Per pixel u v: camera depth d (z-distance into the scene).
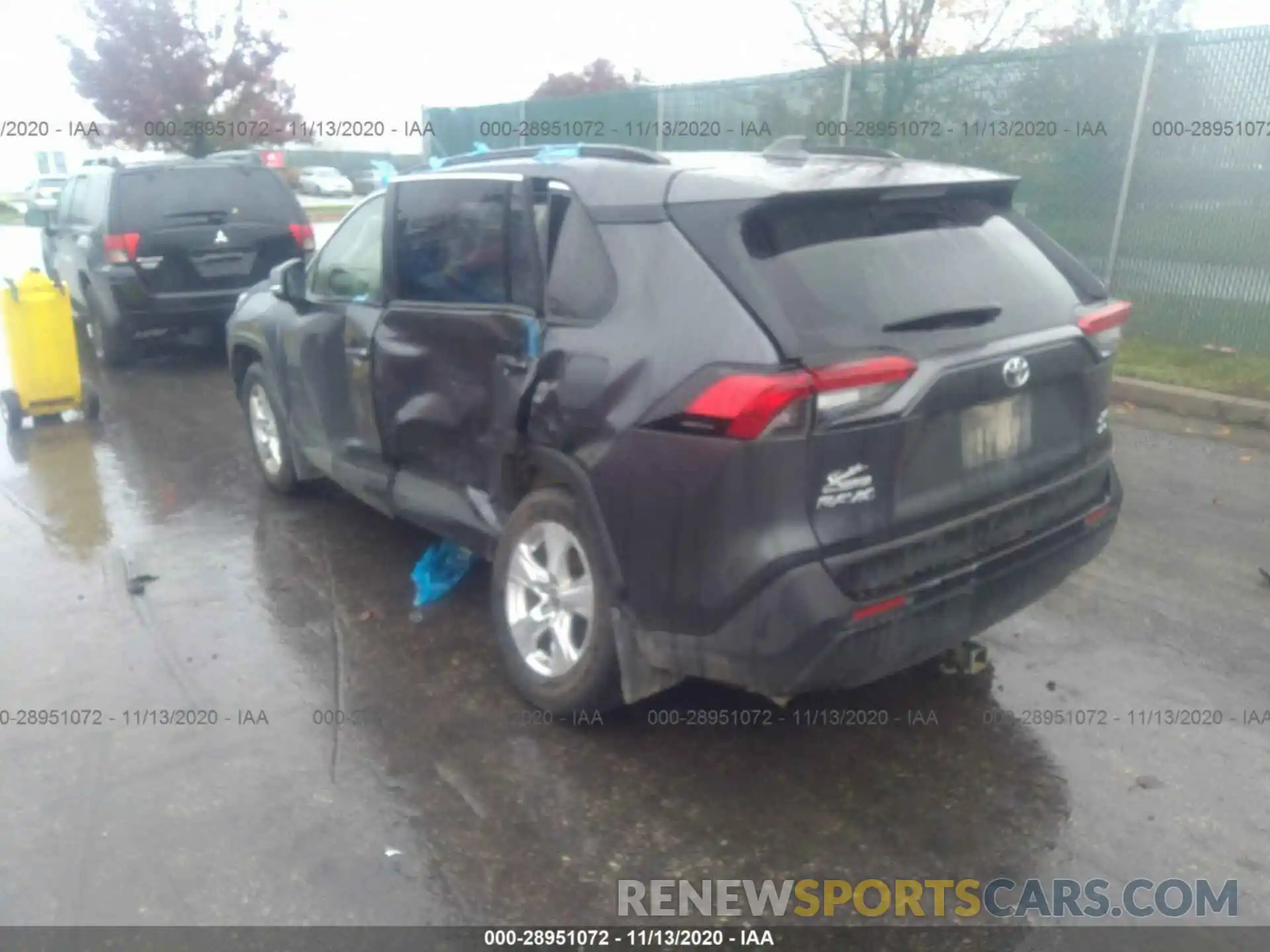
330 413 5.28
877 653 3.18
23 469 7.14
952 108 10.35
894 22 12.28
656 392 3.27
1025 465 3.57
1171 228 8.99
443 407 4.31
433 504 4.54
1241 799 3.43
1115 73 9.12
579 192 3.74
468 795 3.53
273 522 6.04
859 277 3.30
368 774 3.65
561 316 3.72
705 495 3.16
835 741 3.80
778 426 3.01
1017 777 3.57
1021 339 3.46
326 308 5.19
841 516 3.11
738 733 3.85
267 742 3.84
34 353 7.93
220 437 7.89
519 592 4.01
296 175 37.06
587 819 3.40
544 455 3.75
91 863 3.22
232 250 9.95
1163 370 8.44
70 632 4.71
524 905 3.04
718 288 3.22
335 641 4.61
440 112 17.48
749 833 3.33
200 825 3.39
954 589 3.32
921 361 3.19
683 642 3.36
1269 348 8.56
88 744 3.83
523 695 4.05
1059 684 4.12
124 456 7.43
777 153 4.09
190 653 4.52
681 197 3.43
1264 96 8.29
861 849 3.25
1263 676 4.14
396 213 4.62
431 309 4.34
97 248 9.83
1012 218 3.94
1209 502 6.01
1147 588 4.90
